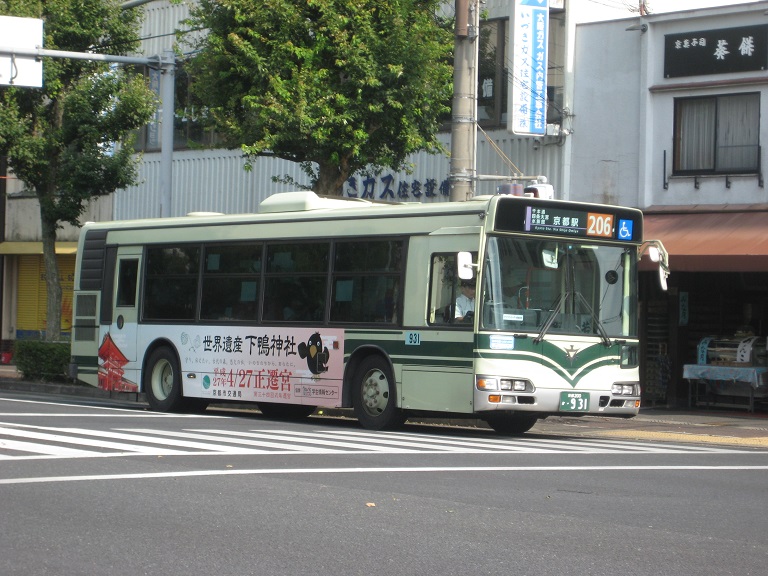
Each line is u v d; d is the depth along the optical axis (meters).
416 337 17.48
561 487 11.70
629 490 11.67
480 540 8.64
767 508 10.78
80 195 29.92
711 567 7.94
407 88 23.41
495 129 27.59
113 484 10.90
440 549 8.28
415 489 11.14
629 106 25.50
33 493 10.27
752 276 24.67
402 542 8.50
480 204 16.98
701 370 24.12
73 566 7.51
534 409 16.92
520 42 25.16
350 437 16.50
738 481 12.83
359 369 18.41
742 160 24.12
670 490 11.80
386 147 24.73
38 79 22.70
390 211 18.17
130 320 22.36
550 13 26.53
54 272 31.31
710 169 24.50
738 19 24.09
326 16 22.92
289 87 23.09
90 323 23.23
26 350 31.30
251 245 20.31
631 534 9.08
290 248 19.64
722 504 10.92
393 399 17.80
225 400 20.44
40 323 40.00
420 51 23.27
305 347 19.12
